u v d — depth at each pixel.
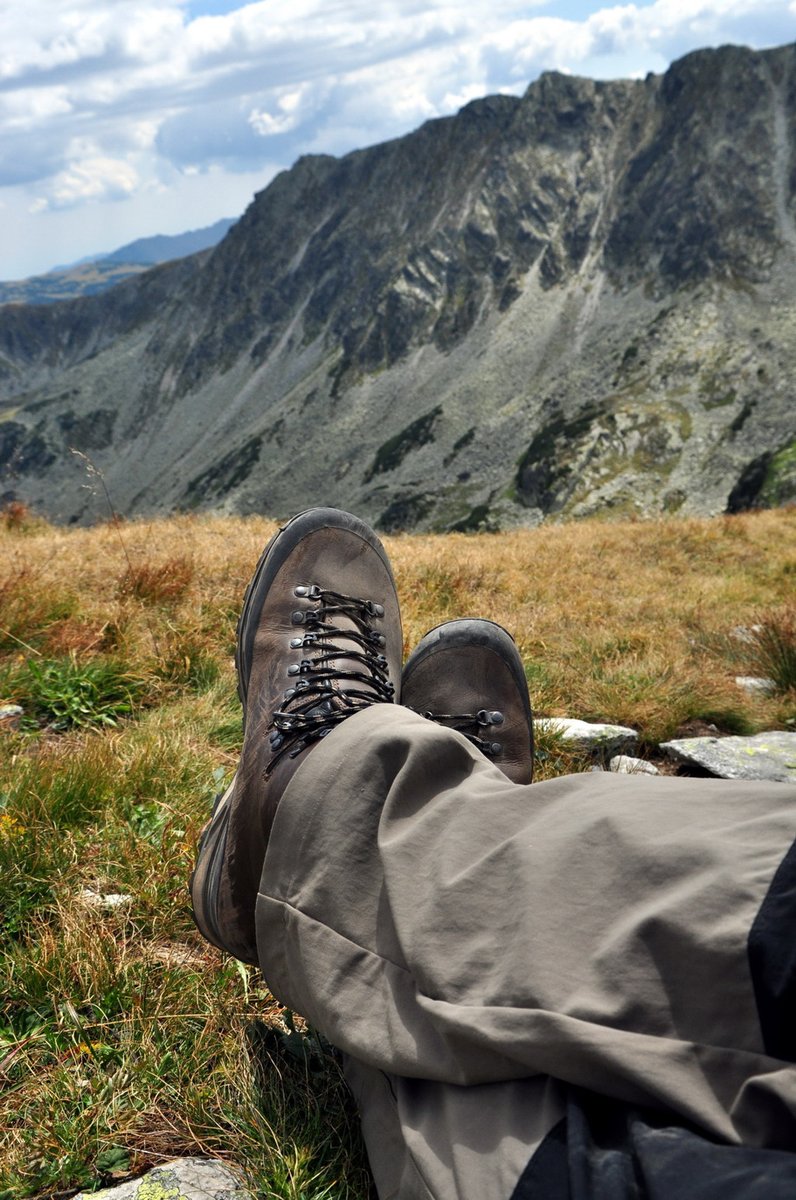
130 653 4.56
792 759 4.41
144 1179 1.58
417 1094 1.24
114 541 7.45
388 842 1.38
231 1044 1.90
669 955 1.03
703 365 191.12
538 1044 1.04
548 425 194.50
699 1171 0.84
